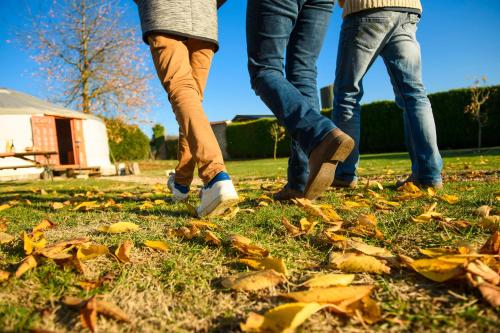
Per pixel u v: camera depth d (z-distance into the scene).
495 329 0.65
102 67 21.41
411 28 2.51
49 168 10.37
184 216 1.89
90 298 0.77
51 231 1.64
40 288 0.91
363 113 21.64
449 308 0.73
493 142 17.72
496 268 0.85
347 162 2.78
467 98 18.05
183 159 2.35
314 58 2.17
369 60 2.56
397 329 0.67
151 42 1.82
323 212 1.62
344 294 0.74
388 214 1.65
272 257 1.06
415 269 0.88
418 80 2.52
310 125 1.72
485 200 1.88
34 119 13.52
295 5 1.90
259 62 1.90
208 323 0.74
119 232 1.50
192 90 1.79
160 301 0.84
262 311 0.77
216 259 1.12
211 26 1.96
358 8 2.45
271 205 2.08
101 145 17.02
